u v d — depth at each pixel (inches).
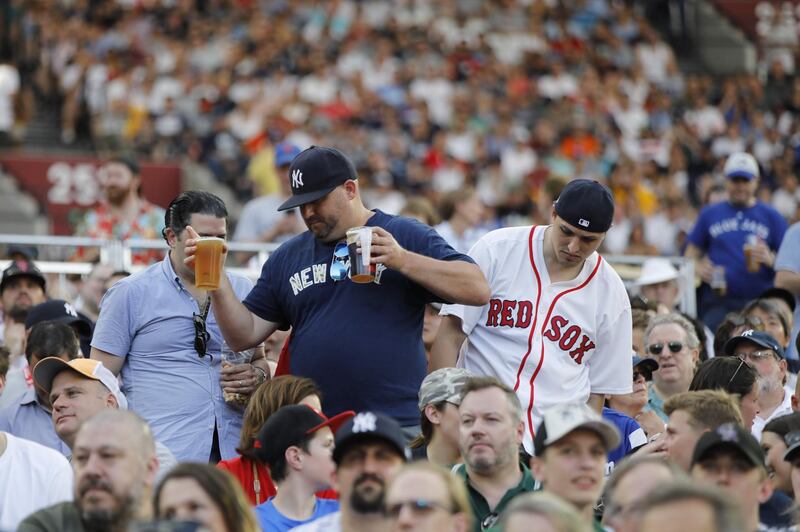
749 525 762.2
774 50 3378.4
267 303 922.7
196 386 972.6
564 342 965.2
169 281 983.0
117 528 708.0
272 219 1622.8
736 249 1520.7
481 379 821.9
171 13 2891.2
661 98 3031.5
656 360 1106.1
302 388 872.9
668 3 3393.2
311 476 820.0
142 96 2645.2
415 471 679.1
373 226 888.9
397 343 892.0
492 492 812.0
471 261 890.7
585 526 622.8
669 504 588.4
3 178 2444.6
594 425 737.0
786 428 873.5
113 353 971.9
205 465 692.1
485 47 3048.7
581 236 938.1
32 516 725.3
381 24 3122.5
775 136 2974.9
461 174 2551.7
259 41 2851.9
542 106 2928.2
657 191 2600.9
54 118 2728.8
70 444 899.4
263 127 2568.9
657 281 1480.1
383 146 2608.3
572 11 3287.4
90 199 2459.4
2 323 1320.1
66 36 2775.6
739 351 1082.7
